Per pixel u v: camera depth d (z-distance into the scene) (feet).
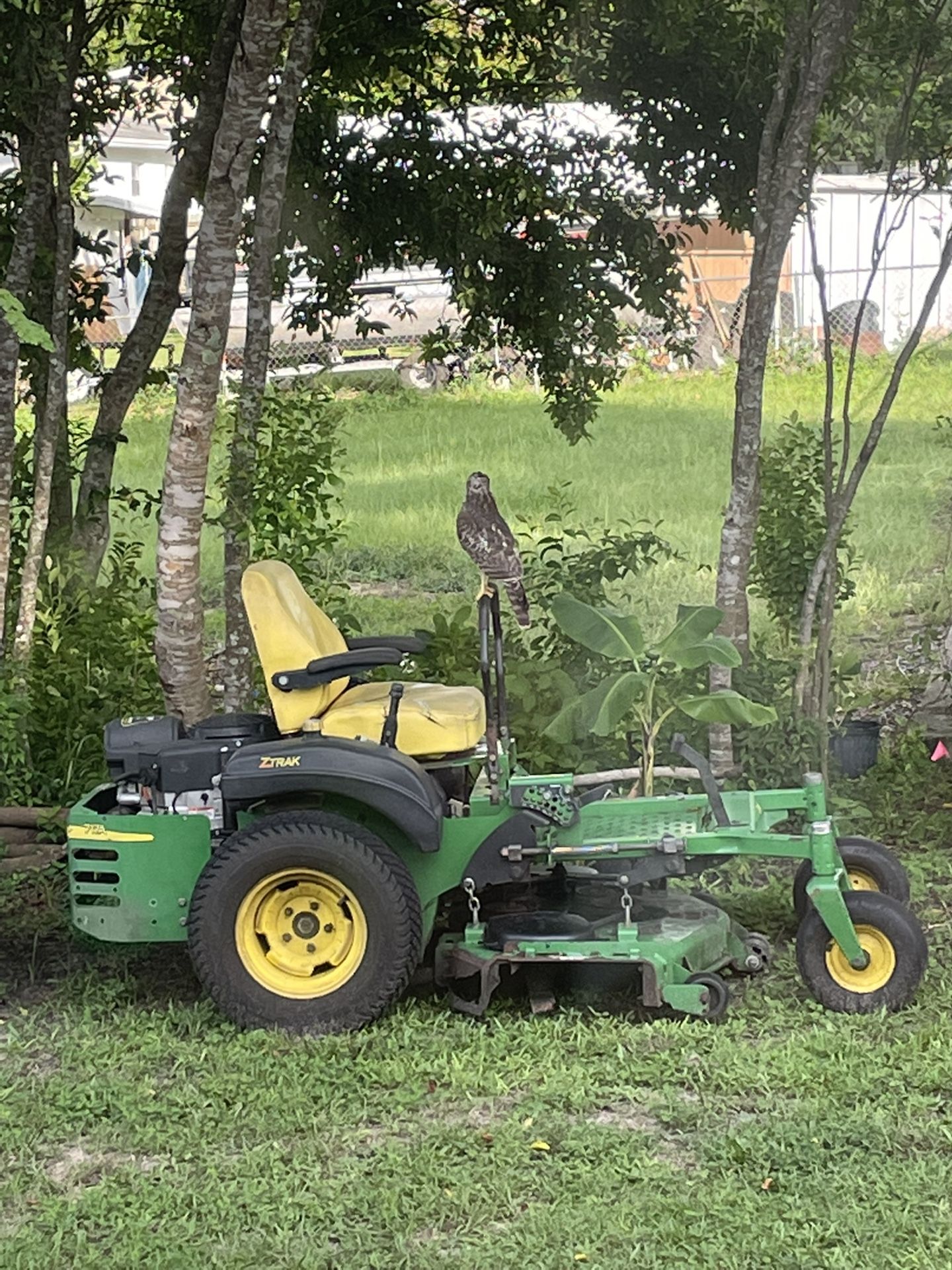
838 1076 16.55
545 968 18.66
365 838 18.22
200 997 19.81
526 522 30.76
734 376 89.30
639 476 63.67
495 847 19.01
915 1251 13.34
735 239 92.58
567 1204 14.25
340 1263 13.50
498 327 34.12
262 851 18.10
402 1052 17.60
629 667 27.66
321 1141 15.64
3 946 21.91
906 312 89.56
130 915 19.15
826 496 26.84
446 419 81.61
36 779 27.04
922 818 25.95
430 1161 15.06
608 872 19.06
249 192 31.01
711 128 30.91
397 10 30.25
